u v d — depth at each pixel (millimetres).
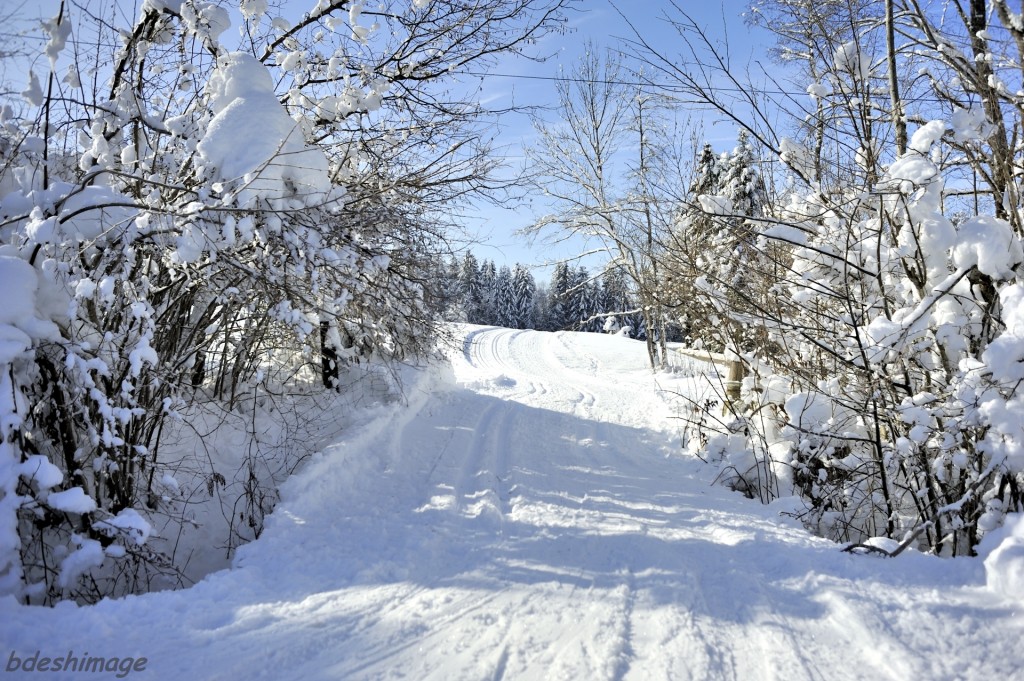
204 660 3400
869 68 6465
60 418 5125
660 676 3361
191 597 4125
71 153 5621
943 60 6520
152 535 5637
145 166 5355
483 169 7070
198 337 7035
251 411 8188
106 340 5105
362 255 6488
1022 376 4934
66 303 4805
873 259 6531
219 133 5137
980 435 5590
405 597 4359
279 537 5465
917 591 4172
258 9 6258
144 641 3564
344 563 4922
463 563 5094
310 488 6457
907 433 6414
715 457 8969
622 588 4535
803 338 7254
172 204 5141
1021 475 5203
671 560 5098
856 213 6508
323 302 6422
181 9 5418
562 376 22125
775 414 8375
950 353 6020
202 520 6289
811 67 7004
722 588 4543
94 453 5383
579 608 4207
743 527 6043
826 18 6621
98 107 5078
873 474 6512
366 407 9250
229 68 5508
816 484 7410
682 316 9219
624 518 6402
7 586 4180
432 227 7754
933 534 6230
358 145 7141
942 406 5660
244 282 5832
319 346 9078
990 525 5180
